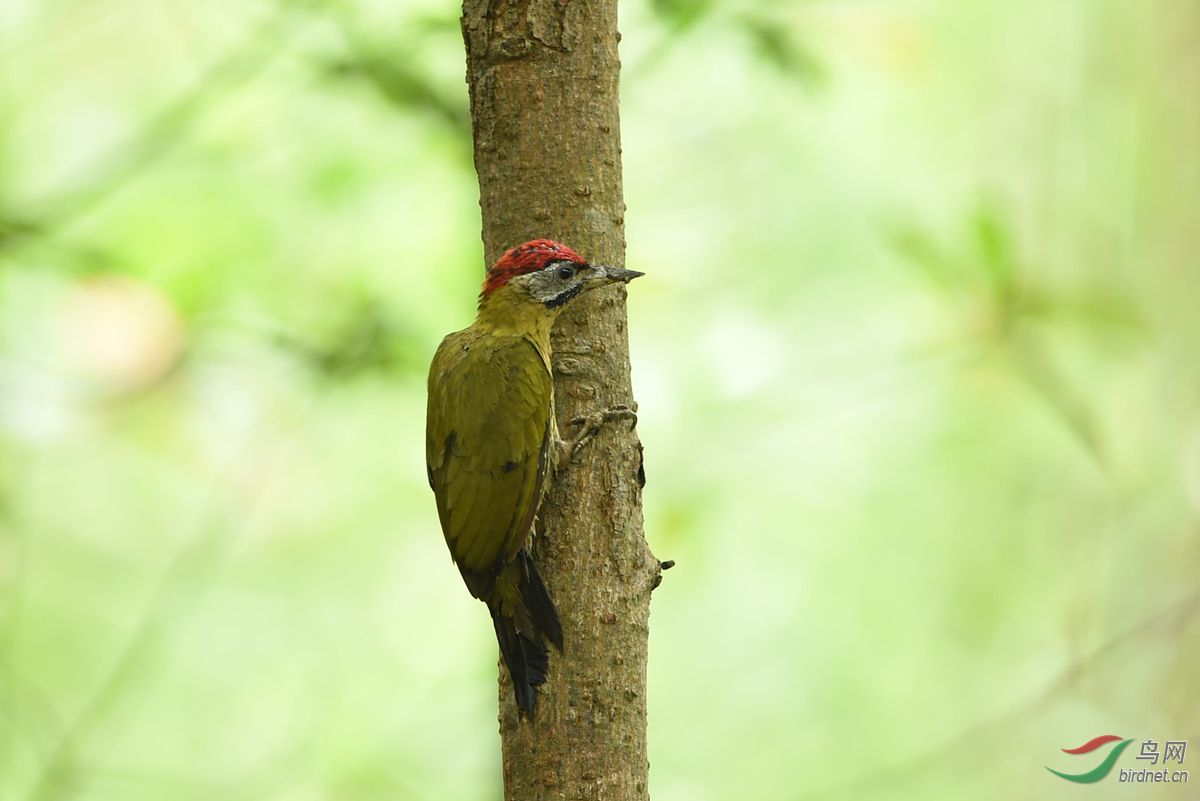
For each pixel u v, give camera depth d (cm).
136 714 1377
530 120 713
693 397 1330
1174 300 1525
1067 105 1606
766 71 1256
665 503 1280
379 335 1037
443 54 1070
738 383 1359
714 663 1479
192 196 1232
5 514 1265
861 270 1441
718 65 1424
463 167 1098
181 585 1389
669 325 1396
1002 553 1487
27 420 1157
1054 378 1169
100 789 1312
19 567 1347
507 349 754
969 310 1080
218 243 1216
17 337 1098
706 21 1041
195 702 1390
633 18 1095
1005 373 1375
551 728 660
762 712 1462
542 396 740
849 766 1441
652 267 1424
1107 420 1407
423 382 1051
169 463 1327
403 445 1414
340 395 1225
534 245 700
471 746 1323
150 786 1323
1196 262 1544
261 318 1177
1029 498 1487
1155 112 1597
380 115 1151
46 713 1275
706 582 1425
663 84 1469
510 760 671
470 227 1236
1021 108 1612
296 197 1247
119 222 1207
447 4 1070
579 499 691
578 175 712
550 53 713
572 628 673
